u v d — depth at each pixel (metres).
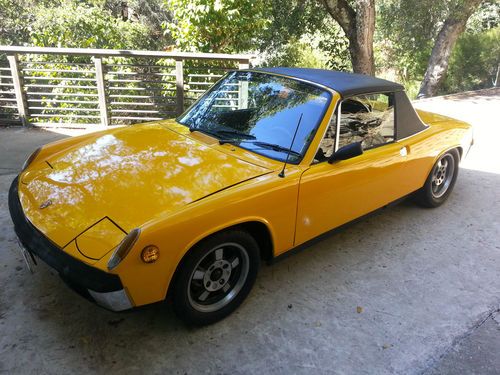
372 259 3.68
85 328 2.70
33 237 2.47
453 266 3.65
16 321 2.72
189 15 8.52
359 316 2.97
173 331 2.72
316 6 15.05
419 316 3.01
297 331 2.79
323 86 3.32
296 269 3.46
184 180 2.71
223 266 2.74
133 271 2.24
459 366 2.59
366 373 2.50
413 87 19.06
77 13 12.56
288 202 2.88
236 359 2.54
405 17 14.99
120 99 7.83
